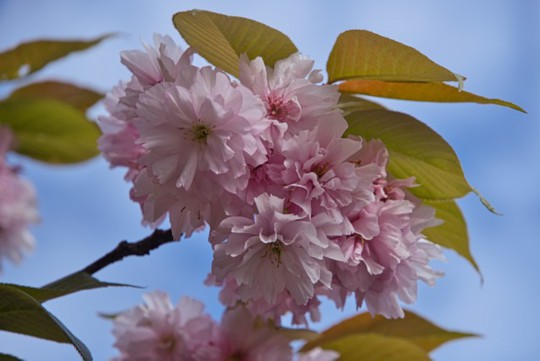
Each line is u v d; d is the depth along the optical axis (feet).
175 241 2.33
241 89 2.19
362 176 2.23
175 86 2.19
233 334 2.59
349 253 2.24
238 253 2.22
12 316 2.16
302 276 2.23
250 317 2.58
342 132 2.22
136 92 2.27
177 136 2.21
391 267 2.27
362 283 2.27
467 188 2.32
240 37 2.26
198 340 2.61
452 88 2.32
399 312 2.33
